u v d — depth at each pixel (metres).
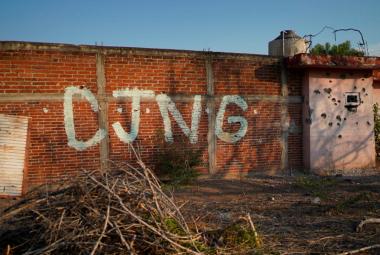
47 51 9.56
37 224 5.04
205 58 11.14
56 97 9.66
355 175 11.90
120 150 10.25
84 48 9.88
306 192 9.44
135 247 4.64
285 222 6.77
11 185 9.15
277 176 11.66
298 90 12.34
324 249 5.41
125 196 5.07
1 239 5.14
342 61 11.95
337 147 12.51
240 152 11.59
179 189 9.80
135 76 10.39
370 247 5.38
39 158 9.53
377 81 14.45
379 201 8.28
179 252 4.64
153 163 10.56
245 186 10.25
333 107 12.47
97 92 10.02
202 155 11.13
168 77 10.74
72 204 4.98
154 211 5.02
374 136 13.59
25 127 9.34
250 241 5.47
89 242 4.43
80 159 9.88
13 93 9.30
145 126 10.52
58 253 4.56
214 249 5.07
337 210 7.42
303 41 13.17
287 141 12.20
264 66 11.88
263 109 11.87
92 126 9.99
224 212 7.48
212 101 11.23
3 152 9.13
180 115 10.88
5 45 9.23
